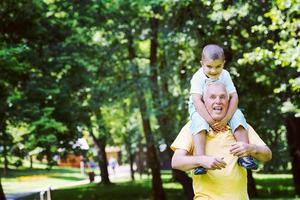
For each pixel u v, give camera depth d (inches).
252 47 647.1
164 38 738.2
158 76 855.7
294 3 402.6
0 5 634.2
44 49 697.0
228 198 141.3
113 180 1839.3
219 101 143.7
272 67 637.3
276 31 603.8
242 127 146.6
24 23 657.0
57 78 733.3
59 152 695.7
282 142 895.1
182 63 798.5
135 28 837.2
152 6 681.6
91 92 848.9
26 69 627.2
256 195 941.2
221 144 143.9
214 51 150.7
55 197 1159.6
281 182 1334.9
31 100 650.8
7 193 1341.0
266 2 592.7
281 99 698.8
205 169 136.5
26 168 2234.3
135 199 1060.5
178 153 143.3
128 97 887.7
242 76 728.3
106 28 797.9
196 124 144.3
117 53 890.7
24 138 621.6
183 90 775.7
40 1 639.8
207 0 523.5
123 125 1403.8
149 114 819.4
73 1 661.9
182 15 701.3
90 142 1641.2
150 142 879.7
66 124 689.6
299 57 407.2
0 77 601.6
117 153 3230.8
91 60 818.2
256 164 140.6
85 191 1305.4
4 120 624.4
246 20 625.0
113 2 697.0
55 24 698.2
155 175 1011.9
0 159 684.1
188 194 813.2
